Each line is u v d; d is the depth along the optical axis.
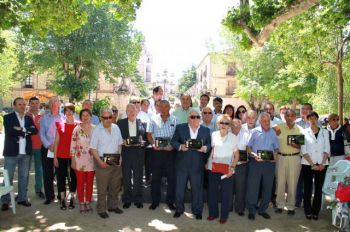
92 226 6.00
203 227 6.11
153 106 10.48
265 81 31.03
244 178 6.78
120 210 6.76
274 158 6.54
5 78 28.11
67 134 6.88
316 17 12.27
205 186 7.62
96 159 6.41
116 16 10.22
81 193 6.66
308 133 6.75
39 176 7.74
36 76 46.50
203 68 57.84
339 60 14.82
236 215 6.85
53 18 9.36
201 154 6.57
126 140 6.86
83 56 25.98
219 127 6.42
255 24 9.37
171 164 7.02
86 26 24.92
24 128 6.88
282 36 13.45
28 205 7.04
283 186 6.99
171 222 6.32
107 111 6.50
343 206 5.93
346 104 19.67
